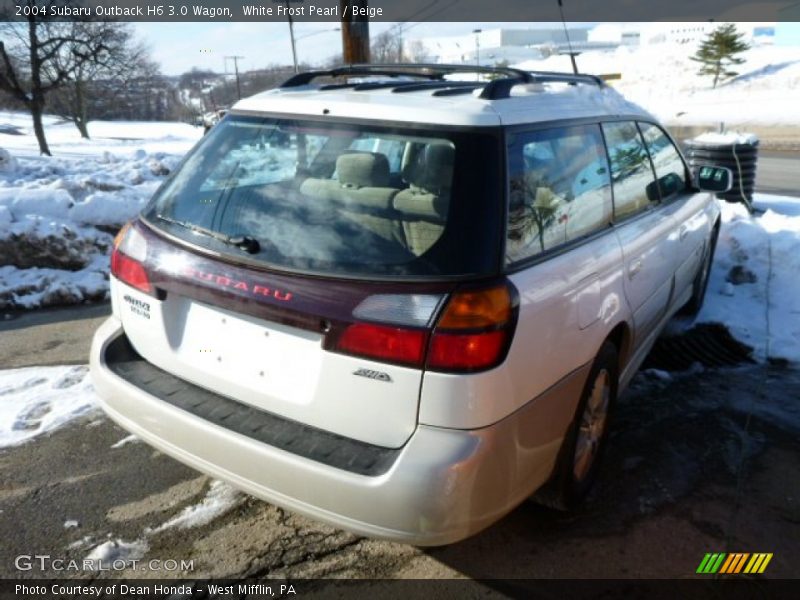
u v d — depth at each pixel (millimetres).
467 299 2061
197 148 2918
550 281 2367
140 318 2740
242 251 2396
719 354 4648
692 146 8508
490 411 2090
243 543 2717
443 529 2057
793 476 3240
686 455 3408
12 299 5461
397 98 2588
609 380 3045
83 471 3170
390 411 2107
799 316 5137
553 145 2691
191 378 2602
